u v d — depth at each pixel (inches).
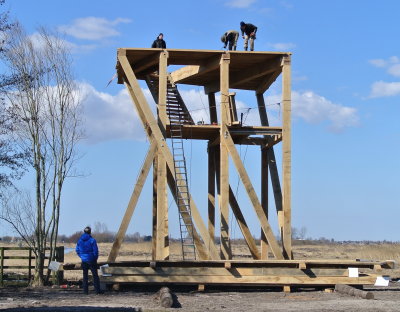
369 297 852.6
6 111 1040.2
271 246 1003.9
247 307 756.0
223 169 1016.9
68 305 764.0
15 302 795.4
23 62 1074.1
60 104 1096.2
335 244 3964.1
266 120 1165.7
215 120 1208.2
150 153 1011.9
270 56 1043.9
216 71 1114.1
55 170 1083.3
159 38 1064.8
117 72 1104.2
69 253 2153.1
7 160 1021.2
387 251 1876.2
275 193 1099.3
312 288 986.7
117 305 762.2
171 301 750.5
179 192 1018.1
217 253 989.2
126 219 995.3
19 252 1723.7
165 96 1021.8
